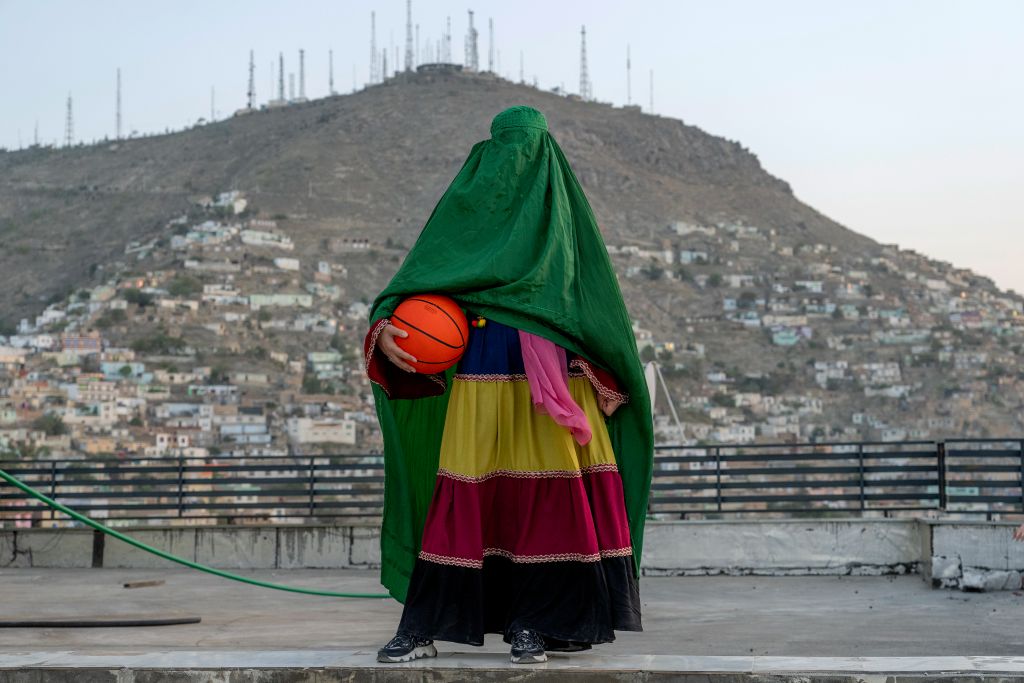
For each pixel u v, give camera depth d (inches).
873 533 377.7
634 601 118.0
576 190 126.3
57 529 438.0
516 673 106.0
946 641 218.1
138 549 436.1
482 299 116.7
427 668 107.6
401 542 124.6
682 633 236.5
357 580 383.2
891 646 210.8
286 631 243.1
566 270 119.0
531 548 114.7
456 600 113.5
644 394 122.8
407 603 116.0
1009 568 331.0
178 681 110.3
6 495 440.8
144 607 304.2
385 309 118.4
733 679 101.2
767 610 288.0
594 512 118.1
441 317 116.2
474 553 114.3
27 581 381.4
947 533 339.9
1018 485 361.1
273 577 395.5
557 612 113.0
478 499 115.5
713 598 320.8
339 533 426.6
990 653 198.4
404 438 129.0
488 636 169.9
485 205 121.2
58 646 212.7
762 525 386.9
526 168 123.2
